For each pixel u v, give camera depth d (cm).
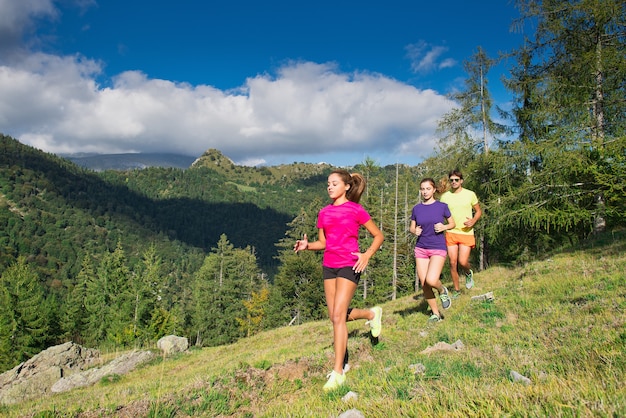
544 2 1505
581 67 1427
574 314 493
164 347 1482
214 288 5012
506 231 1738
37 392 1188
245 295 5466
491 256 2069
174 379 838
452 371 333
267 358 740
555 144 1398
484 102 1920
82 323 4869
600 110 1432
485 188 1814
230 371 491
